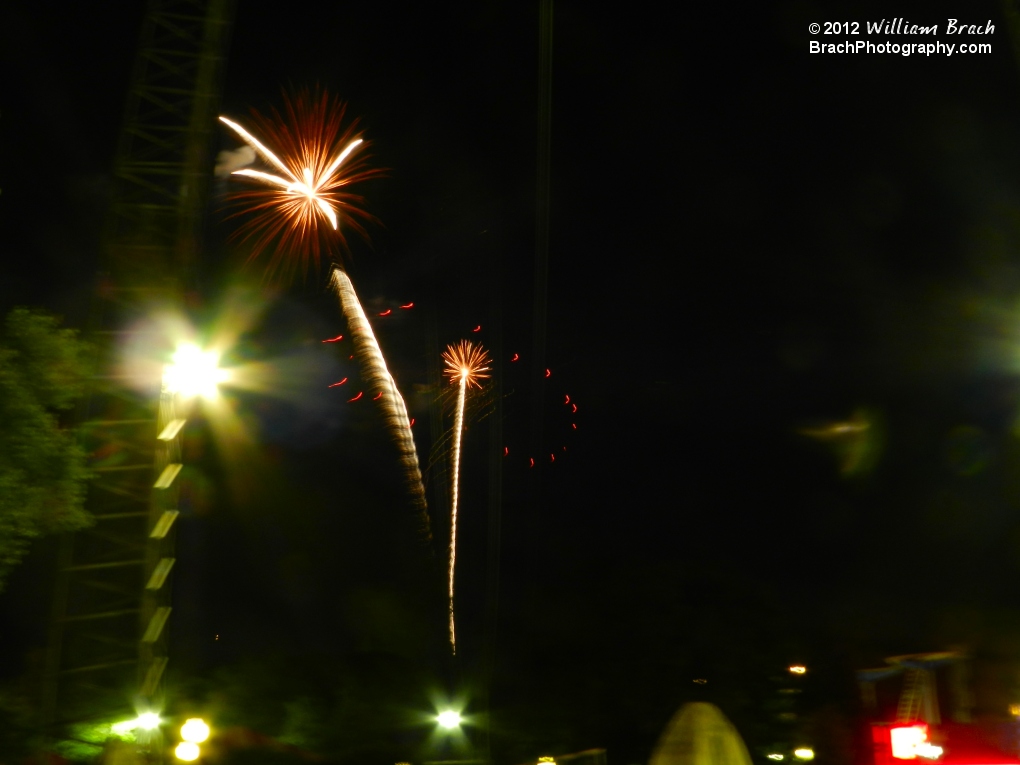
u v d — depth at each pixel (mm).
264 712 12391
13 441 8758
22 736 10992
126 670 11750
